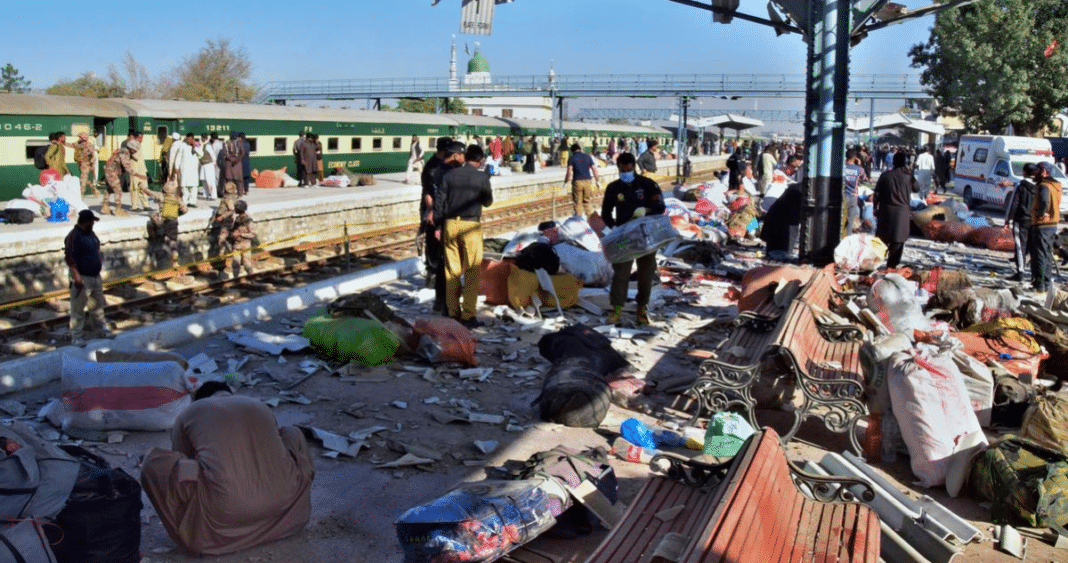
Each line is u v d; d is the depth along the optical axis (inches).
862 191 908.0
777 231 663.1
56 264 589.3
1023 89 1713.8
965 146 1264.8
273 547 208.4
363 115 1363.2
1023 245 585.6
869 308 372.2
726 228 764.0
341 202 886.4
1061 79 1706.4
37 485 176.4
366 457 265.3
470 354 357.4
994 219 1058.1
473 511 191.9
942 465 247.0
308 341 373.7
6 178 808.9
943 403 249.4
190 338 387.5
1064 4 1690.5
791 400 317.7
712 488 198.7
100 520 182.4
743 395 277.6
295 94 2325.3
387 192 985.5
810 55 524.7
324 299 482.9
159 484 198.1
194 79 3191.4
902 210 556.4
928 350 262.8
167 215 650.2
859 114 2139.5
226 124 1079.6
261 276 599.2
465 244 409.1
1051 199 538.0
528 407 313.6
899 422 257.1
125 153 743.7
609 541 173.2
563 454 232.7
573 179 820.6
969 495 245.8
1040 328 377.4
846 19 513.7
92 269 392.5
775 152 1785.2
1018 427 295.1
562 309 456.8
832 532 184.1
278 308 444.8
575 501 212.2
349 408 305.9
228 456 201.9
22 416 288.4
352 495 238.8
